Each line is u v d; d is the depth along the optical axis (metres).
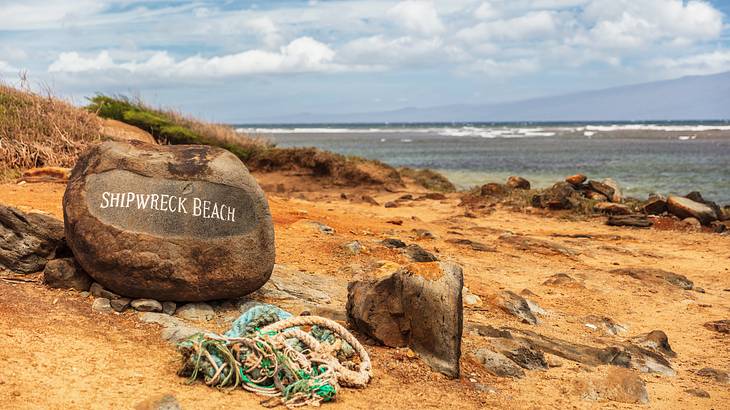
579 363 7.41
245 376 5.68
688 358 8.09
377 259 10.34
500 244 13.83
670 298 10.58
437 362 6.62
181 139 23.12
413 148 61.53
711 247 14.92
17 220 7.43
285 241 10.88
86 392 5.18
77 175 7.05
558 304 9.81
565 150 55.97
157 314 6.80
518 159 45.22
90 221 6.79
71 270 7.12
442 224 16.05
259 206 7.11
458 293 6.80
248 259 7.00
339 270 9.59
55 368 5.48
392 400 5.81
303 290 8.28
